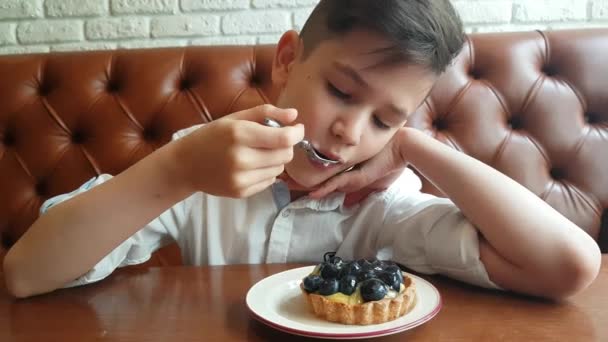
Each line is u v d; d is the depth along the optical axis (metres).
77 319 0.54
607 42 1.35
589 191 1.28
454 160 0.74
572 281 0.59
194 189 0.58
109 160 1.33
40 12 1.54
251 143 0.53
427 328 0.51
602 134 1.31
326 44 0.69
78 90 1.35
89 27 1.55
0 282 0.68
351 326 0.50
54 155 1.33
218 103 1.36
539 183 1.28
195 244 0.91
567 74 1.33
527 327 0.51
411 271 0.75
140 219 0.60
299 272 0.66
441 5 0.71
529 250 0.61
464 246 0.67
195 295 0.61
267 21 1.55
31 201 1.33
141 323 0.52
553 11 1.56
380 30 0.64
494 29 1.56
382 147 0.78
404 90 0.67
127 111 1.35
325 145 0.69
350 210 0.93
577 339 0.48
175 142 0.59
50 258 0.61
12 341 0.48
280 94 0.82
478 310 0.56
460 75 1.32
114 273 0.71
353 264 0.56
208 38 1.56
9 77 1.36
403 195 0.92
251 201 0.91
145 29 1.55
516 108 1.32
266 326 0.52
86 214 0.60
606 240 1.27
